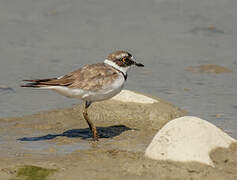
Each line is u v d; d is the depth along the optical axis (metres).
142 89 15.35
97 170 8.47
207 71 17.66
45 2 31.05
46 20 26.78
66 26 25.58
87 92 10.45
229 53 20.41
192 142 8.83
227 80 16.55
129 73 17.36
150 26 25.69
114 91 10.74
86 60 19.06
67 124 12.11
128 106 12.78
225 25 25.61
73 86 10.35
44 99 14.39
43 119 12.46
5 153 9.62
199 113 13.01
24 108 13.41
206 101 14.17
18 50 20.50
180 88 15.53
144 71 17.64
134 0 32.19
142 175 8.21
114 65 11.09
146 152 9.14
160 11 29.25
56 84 10.27
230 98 14.50
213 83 16.17
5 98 14.29
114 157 9.25
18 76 16.62
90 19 27.25
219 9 29.36
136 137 11.09
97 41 22.48
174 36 23.56
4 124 11.91
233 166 8.63
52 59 19.14
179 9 29.61
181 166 8.50
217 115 12.84
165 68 18.06
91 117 12.53
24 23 25.86
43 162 8.95
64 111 13.16
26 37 22.95
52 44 21.78
